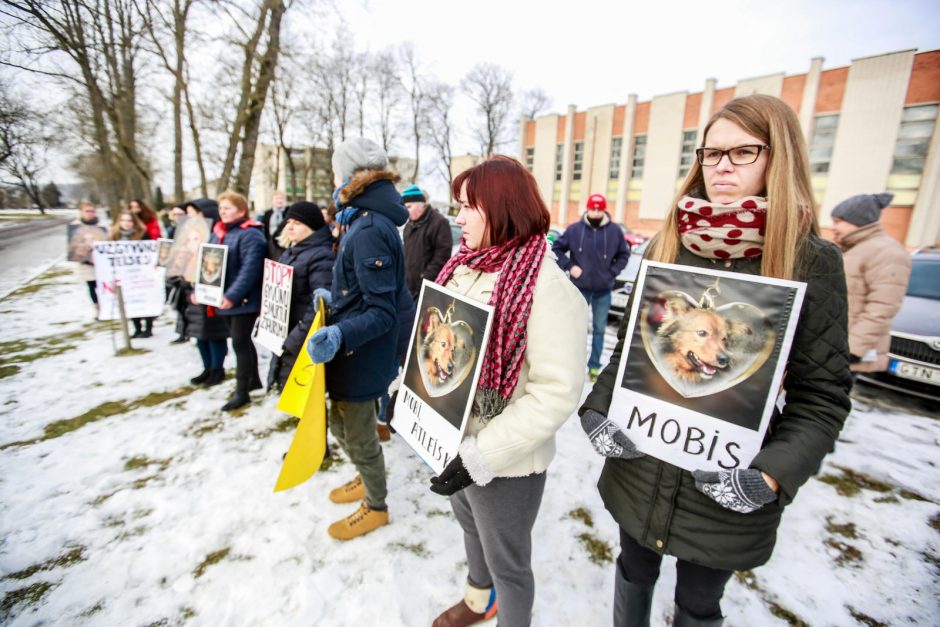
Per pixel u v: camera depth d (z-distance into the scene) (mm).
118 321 6023
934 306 3635
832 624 1639
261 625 1609
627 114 27000
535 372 1075
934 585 1815
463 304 1174
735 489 897
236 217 3188
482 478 1074
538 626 1603
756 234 977
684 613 1188
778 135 947
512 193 1113
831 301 907
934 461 2742
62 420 3127
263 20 7914
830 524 2164
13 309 6582
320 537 2031
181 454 2703
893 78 18766
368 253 1669
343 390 1823
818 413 910
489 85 35406
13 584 1772
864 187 19812
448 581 1803
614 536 2066
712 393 988
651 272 1096
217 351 3760
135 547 1965
